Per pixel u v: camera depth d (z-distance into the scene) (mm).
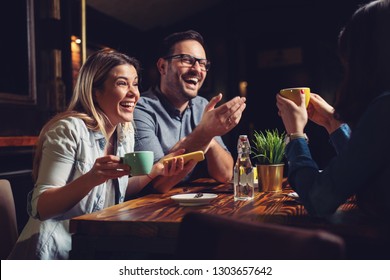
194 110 2484
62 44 4195
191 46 2324
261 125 6836
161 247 1106
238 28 6824
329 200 1025
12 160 3352
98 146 1584
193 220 746
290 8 6523
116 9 5750
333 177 1009
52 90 3984
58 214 1372
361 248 956
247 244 661
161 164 1767
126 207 1355
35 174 1501
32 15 3889
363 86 1019
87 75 1599
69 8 4262
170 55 2330
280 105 1290
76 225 1166
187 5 6531
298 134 1211
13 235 1509
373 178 999
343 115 1068
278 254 623
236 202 1411
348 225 1026
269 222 1084
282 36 6676
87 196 1503
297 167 1126
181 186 1976
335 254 577
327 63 6262
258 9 6711
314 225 1036
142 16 6312
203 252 718
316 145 5887
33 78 3895
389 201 973
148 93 2438
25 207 3449
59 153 1431
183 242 749
